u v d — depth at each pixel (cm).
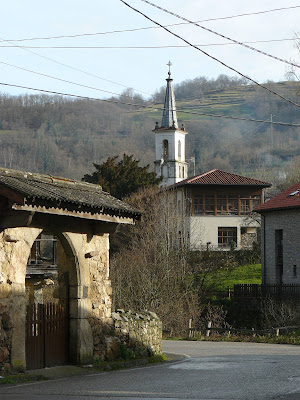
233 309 6075
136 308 5672
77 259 2275
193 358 2734
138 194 8900
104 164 9781
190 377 1984
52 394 1669
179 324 5519
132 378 1998
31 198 1878
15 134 18412
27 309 2116
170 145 13550
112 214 2314
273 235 6625
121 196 9481
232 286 7031
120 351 2453
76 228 2284
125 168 9719
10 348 1956
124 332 2494
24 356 2002
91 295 2361
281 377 1933
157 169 13562
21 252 2027
